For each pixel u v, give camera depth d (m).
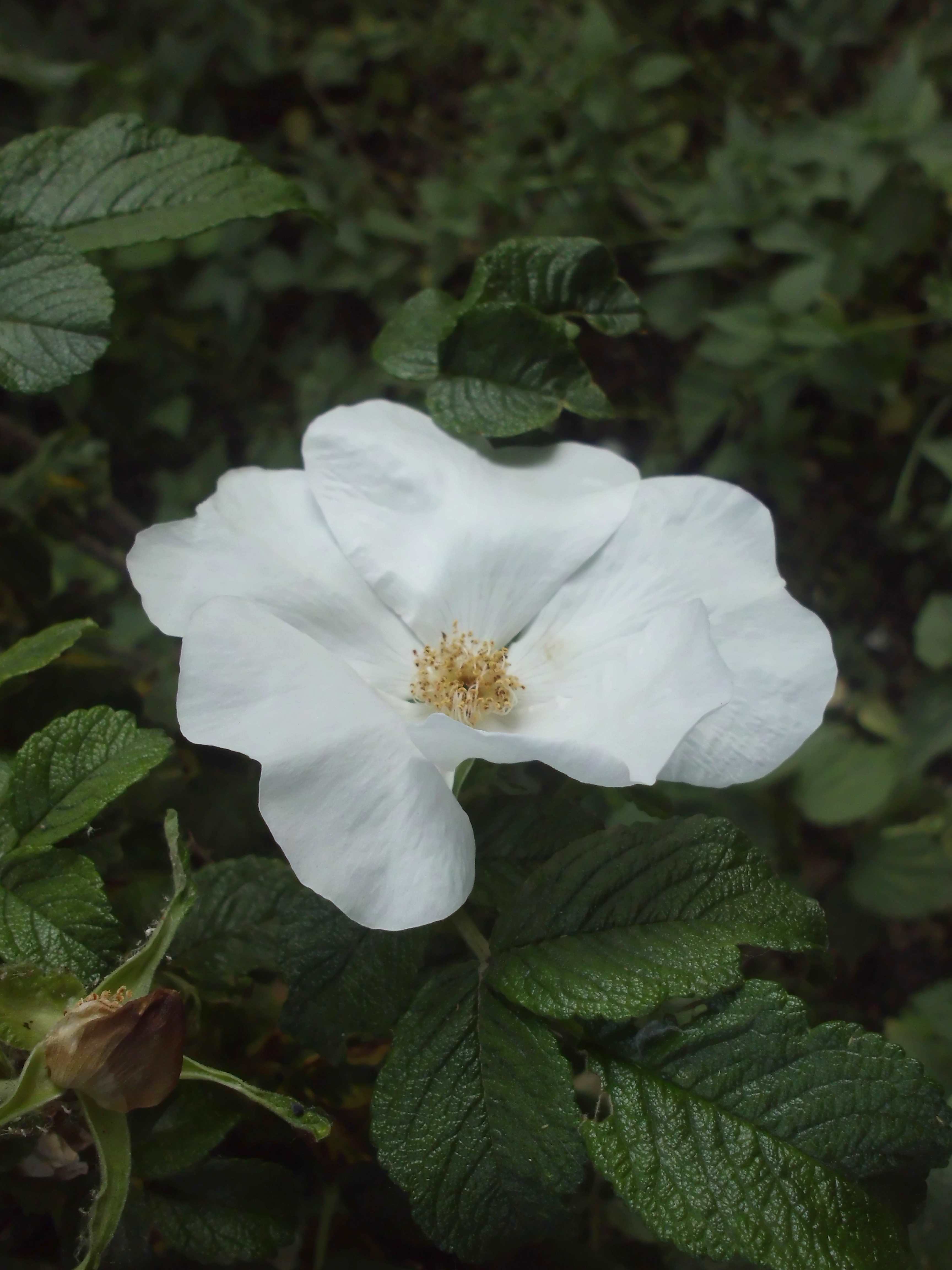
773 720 0.20
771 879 0.19
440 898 0.18
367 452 0.22
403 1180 0.18
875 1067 0.18
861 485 0.54
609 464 0.23
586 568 0.22
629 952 0.19
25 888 0.19
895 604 0.54
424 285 0.54
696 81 0.60
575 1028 0.20
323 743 0.18
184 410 0.53
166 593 0.21
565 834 0.22
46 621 0.30
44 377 0.21
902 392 0.53
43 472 0.36
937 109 0.47
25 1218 0.22
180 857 0.18
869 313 0.52
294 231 0.59
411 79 0.62
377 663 0.22
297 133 0.61
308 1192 0.23
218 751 0.29
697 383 0.50
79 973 0.19
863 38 0.56
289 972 0.20
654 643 0.20
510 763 0.22
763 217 0.49
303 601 0.22
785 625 0.21
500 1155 0.19
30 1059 0.17
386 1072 0.19
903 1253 0.18
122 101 0.55
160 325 0.54
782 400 0.48
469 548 0.22
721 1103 0.18
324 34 0.60
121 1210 0.17
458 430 0.22
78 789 0.20
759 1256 0.17
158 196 0.23
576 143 0.52
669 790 0.33
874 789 0.38
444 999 0.19
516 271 0.24
